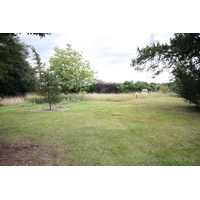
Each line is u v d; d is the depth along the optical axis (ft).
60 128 14.70
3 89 55.16
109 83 77.51
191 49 24.59
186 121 17.42
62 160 8.28
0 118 20.16
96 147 9.93
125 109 27.48
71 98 46.52
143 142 10.85
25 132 13.43
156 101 41.60
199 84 22.82
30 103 40.73
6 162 7.99
